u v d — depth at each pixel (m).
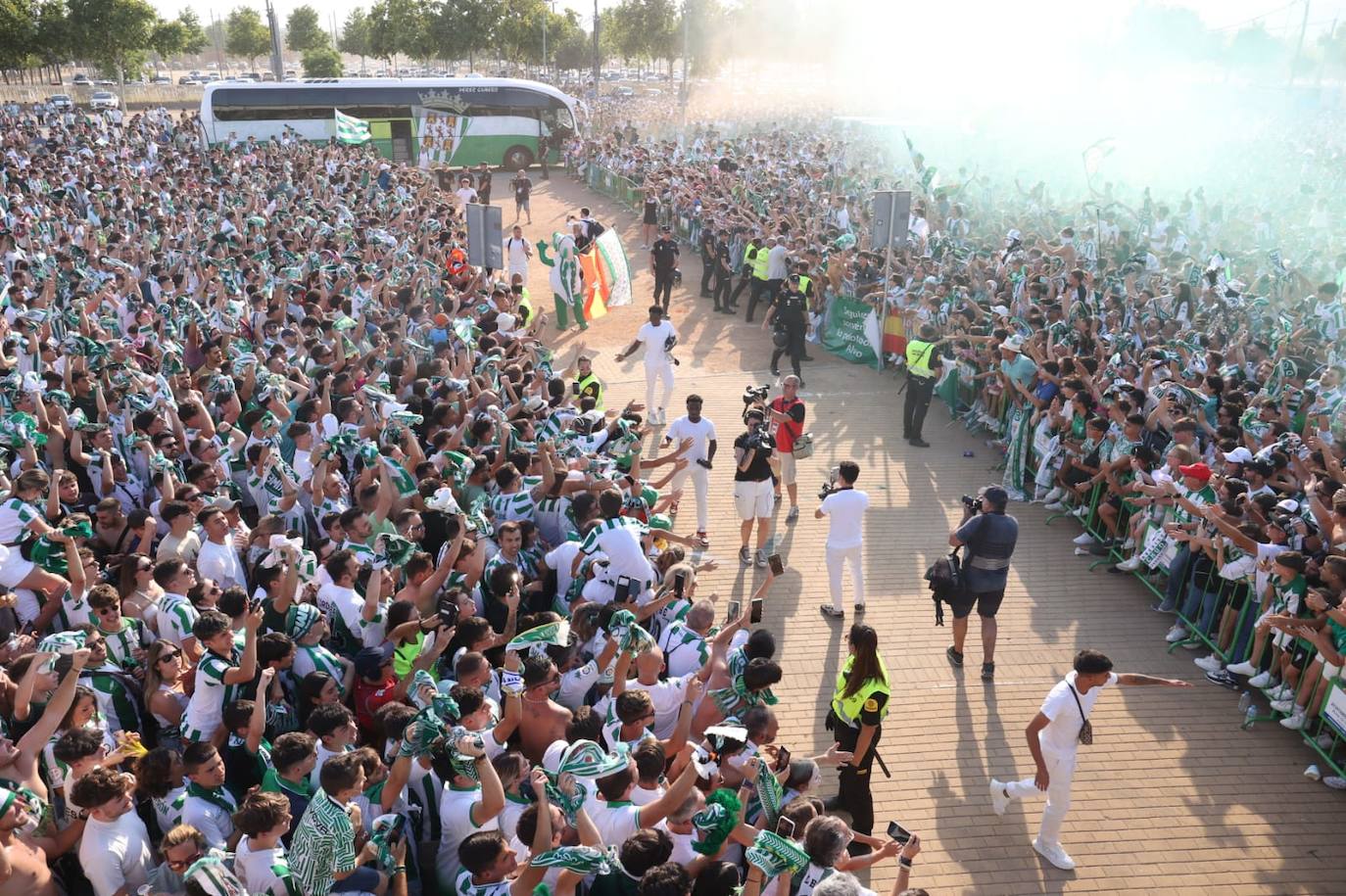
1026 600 10.78
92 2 63.00
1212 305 16.52
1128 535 11.43
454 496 9.06
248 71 122.25
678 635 7.71
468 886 5.00
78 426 9.45
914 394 14.80
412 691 6.19
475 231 15.58
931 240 21.80
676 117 56.34
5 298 14.76
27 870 4.76
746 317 21.78
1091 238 22.31
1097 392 12.56
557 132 43.31
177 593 6.96
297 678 6.63
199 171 31.62
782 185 29.33
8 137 36.03
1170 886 7.09
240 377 11.86
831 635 10.16
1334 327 15.08
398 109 41.56
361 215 24.12
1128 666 9.62
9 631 7.07
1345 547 8.47
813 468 14.25
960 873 7.20
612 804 5.55
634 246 29.84
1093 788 8.02
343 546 7.94
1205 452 11.65
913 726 8.77
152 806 5.54
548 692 6.48
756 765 5.84
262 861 4.81
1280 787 8.02
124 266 17.61
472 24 72.75
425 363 13.06
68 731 5.18
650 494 10.42
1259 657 9.01
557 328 21.56
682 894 4.48
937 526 12.53
